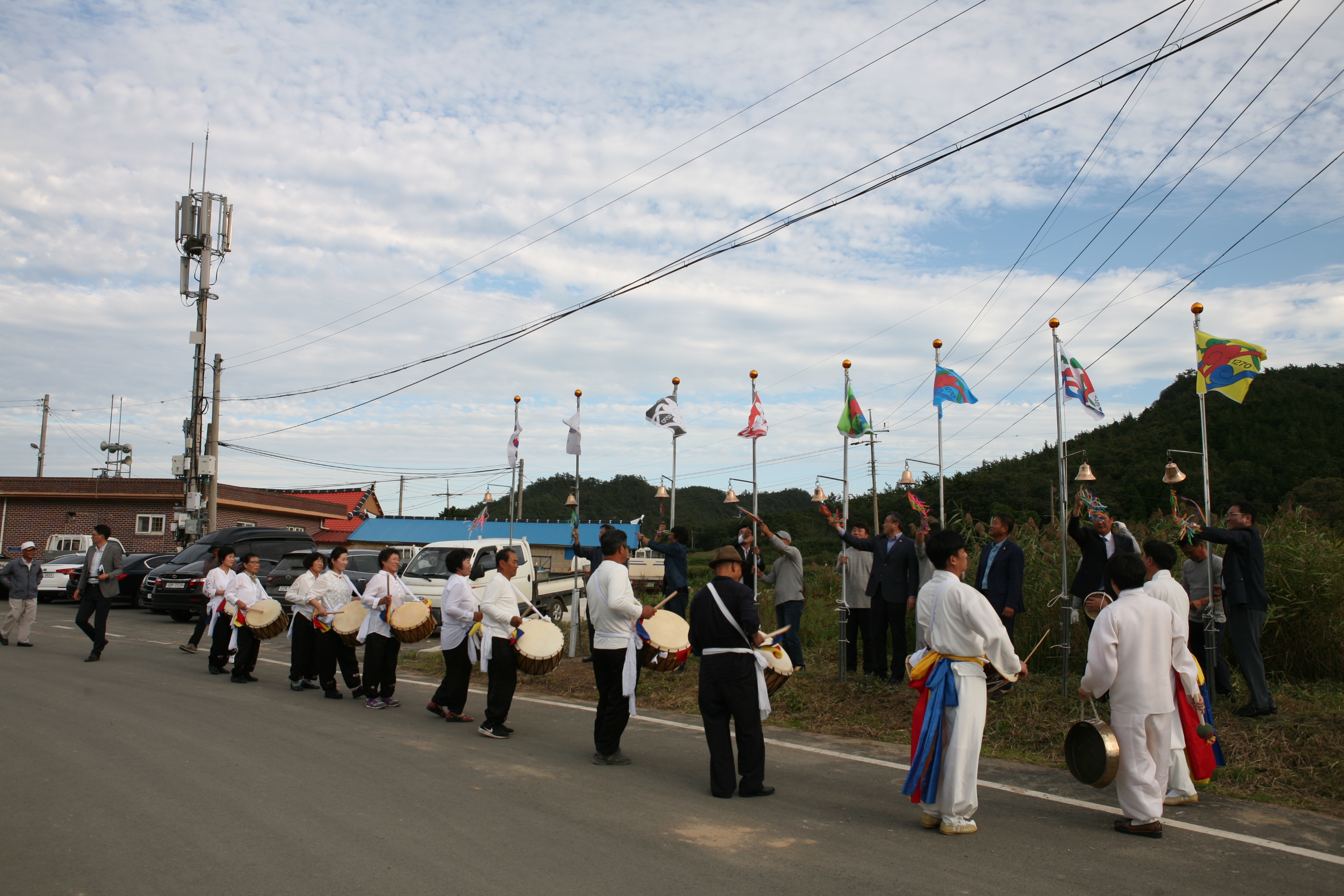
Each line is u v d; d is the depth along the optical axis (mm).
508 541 16469
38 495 29828
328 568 10977
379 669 9477
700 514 63312
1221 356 8375
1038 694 8203
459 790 6078
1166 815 5633
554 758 7180
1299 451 25531
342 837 5059
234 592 11250
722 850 4926
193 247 25406
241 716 8688
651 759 7238
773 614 12773
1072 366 8766
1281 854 4895
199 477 24906
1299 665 8844
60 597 22906
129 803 5664
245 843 4934
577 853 4848
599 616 7047
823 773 6723
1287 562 9039
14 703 9008
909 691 8836
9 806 5586
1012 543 8422
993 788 6270
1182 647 5488
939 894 4289
